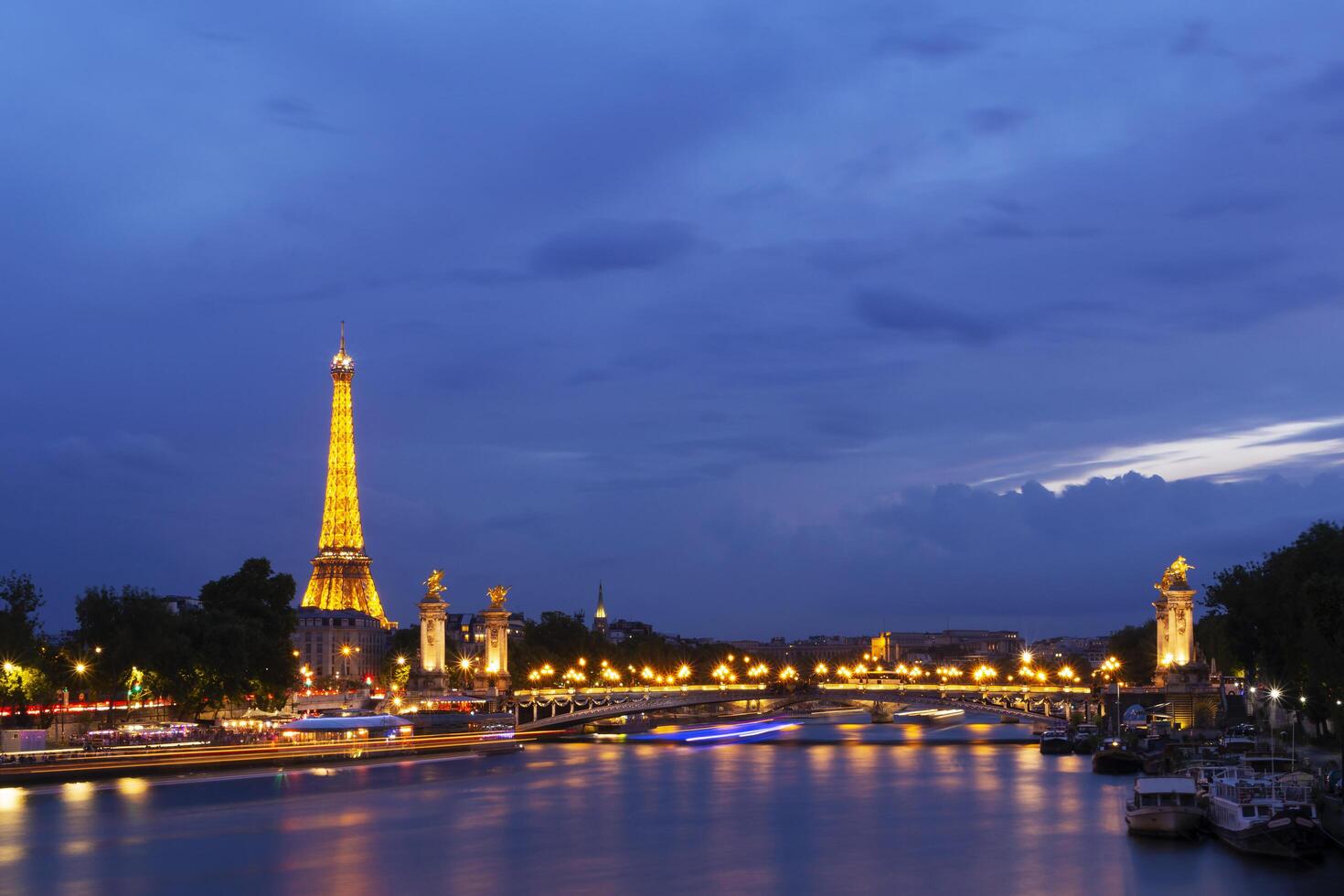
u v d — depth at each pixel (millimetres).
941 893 148500
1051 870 157750
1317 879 149375
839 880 156125
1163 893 144750
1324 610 191875
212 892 153250
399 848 178625
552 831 191500
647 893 150750
